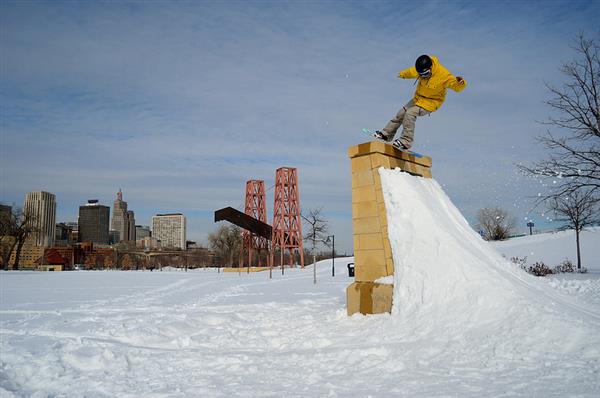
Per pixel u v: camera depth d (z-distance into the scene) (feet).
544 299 23.24
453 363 18.49
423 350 20.39
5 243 233.55
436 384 15.93
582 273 69.62
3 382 18.49
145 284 91.56
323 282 89.97
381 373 17.84
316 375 17.95
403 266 28.09
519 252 115.85
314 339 25.26
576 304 26.43
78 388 17.98
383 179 31.45
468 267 25.35
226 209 160.66
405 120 32.78
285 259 232.94
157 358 22.63
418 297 26.11
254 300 52.85
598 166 53.06
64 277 127.85
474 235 32.42
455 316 23.16
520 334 19.74
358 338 24.67
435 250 27.17
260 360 21.49
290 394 15.83
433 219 28.86
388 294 28.68
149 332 28.60
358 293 30.50
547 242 123.44
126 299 56.65
